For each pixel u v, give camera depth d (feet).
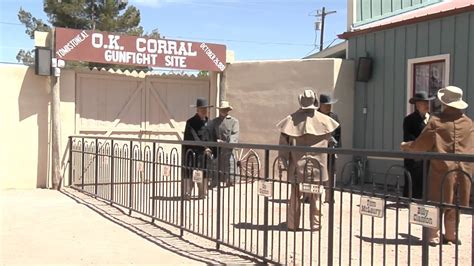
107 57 37.91
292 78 41.63
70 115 38.73
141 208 28.94
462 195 19.21
